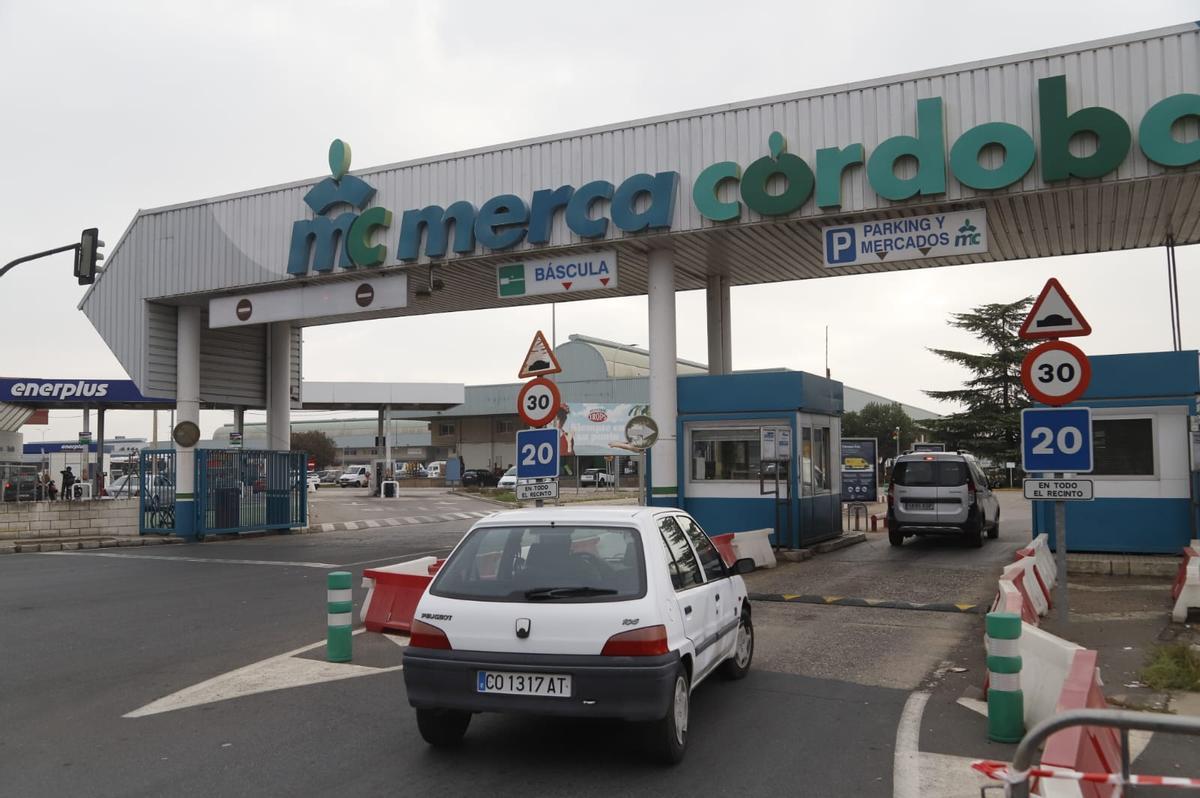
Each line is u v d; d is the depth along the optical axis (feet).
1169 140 40.98
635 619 17.72
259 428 296.51
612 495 152.35
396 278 62.34
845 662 28.19
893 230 47.83
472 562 19.48
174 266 72.95
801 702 23.43
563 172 55.21
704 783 17.51
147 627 35.29
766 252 57.16
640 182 52.24
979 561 54.13
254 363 86.33
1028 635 21.57
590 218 54.08
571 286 56.03
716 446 56.44
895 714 22.33
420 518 108.68
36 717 22.70
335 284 65.26
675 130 52.16
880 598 40.24
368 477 240.12
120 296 76.48
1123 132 41.55
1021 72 44.37
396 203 61.31
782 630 33.50
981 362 181.16
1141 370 45.60
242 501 81.76
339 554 65.05
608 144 53.93
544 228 54.85
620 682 17.34
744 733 20.76
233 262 69.31
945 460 61.46
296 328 92.02
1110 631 31.42
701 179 50.49
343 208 63.57
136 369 75.25
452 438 257.34
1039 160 43.70
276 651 30.60
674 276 59.52
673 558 20.36
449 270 62.13
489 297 72.08
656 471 55.62
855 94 47.93
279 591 45.50
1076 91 43.27
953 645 30.66
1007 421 176.04
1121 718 11.35
